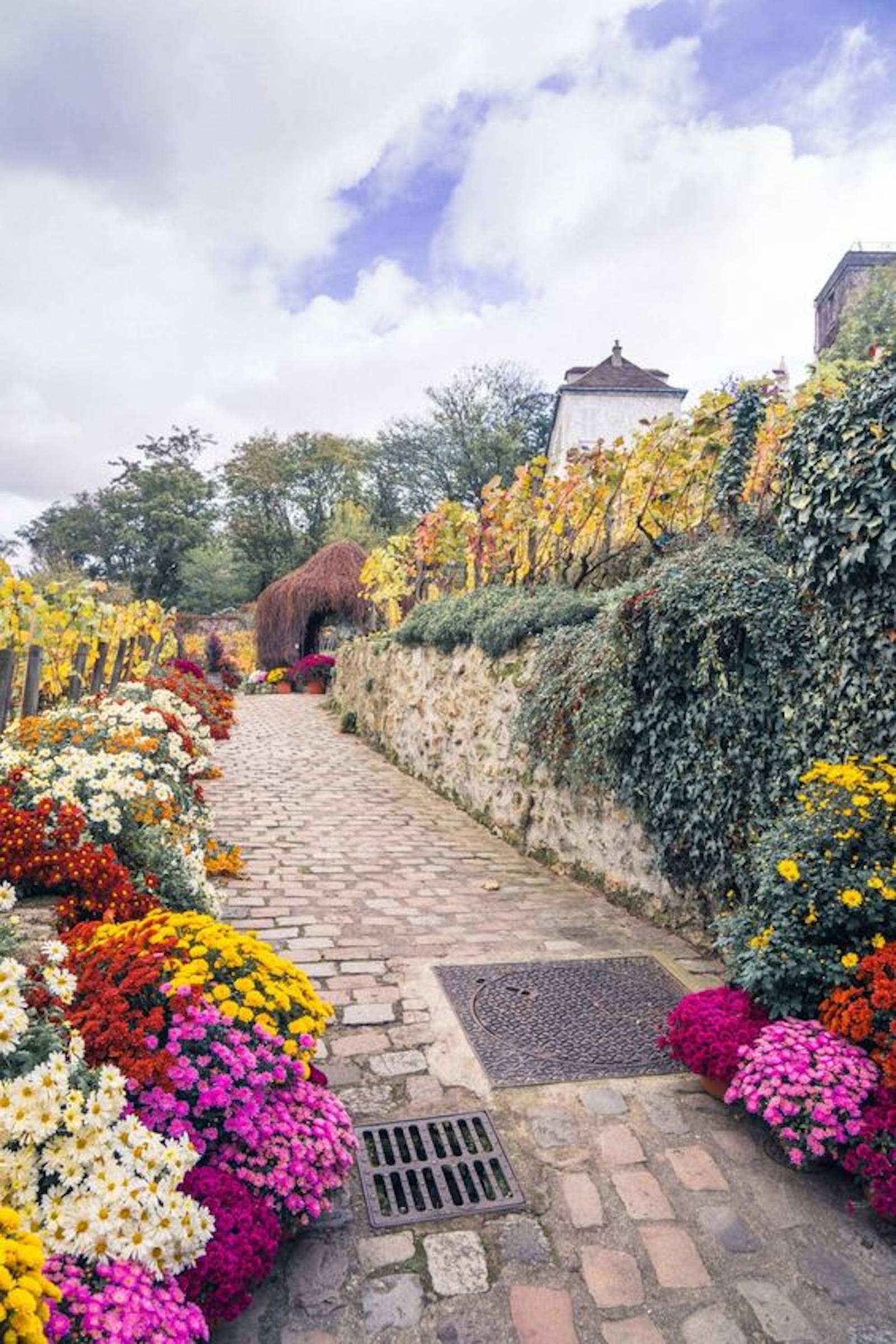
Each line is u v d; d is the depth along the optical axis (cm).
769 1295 216
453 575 1182
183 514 4056
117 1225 170
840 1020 281
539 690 632
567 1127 284
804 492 403
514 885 575
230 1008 238
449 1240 231
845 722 385
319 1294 211
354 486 3794
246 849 641
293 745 1209
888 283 2264
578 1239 233
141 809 436
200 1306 190
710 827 442
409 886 560
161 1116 216
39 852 363
